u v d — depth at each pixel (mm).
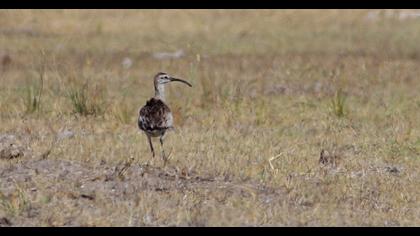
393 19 58906
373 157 24078
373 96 34000
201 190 19219
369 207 19031
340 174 21969
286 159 23047
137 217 17281
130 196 18531
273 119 29234
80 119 28266
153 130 21781
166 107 22406
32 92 32062
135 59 43562
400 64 41750
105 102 30344
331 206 18672
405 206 19250
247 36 52750
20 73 37812
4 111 29234
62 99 30906
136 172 20297
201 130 26953
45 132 25953
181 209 17719
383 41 50281
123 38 51219
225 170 21047
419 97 33500
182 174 20500
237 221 17281
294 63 41969
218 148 24062
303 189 19906
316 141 26031
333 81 36406
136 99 32656
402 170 22828
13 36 50438
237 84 34562
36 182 19000
